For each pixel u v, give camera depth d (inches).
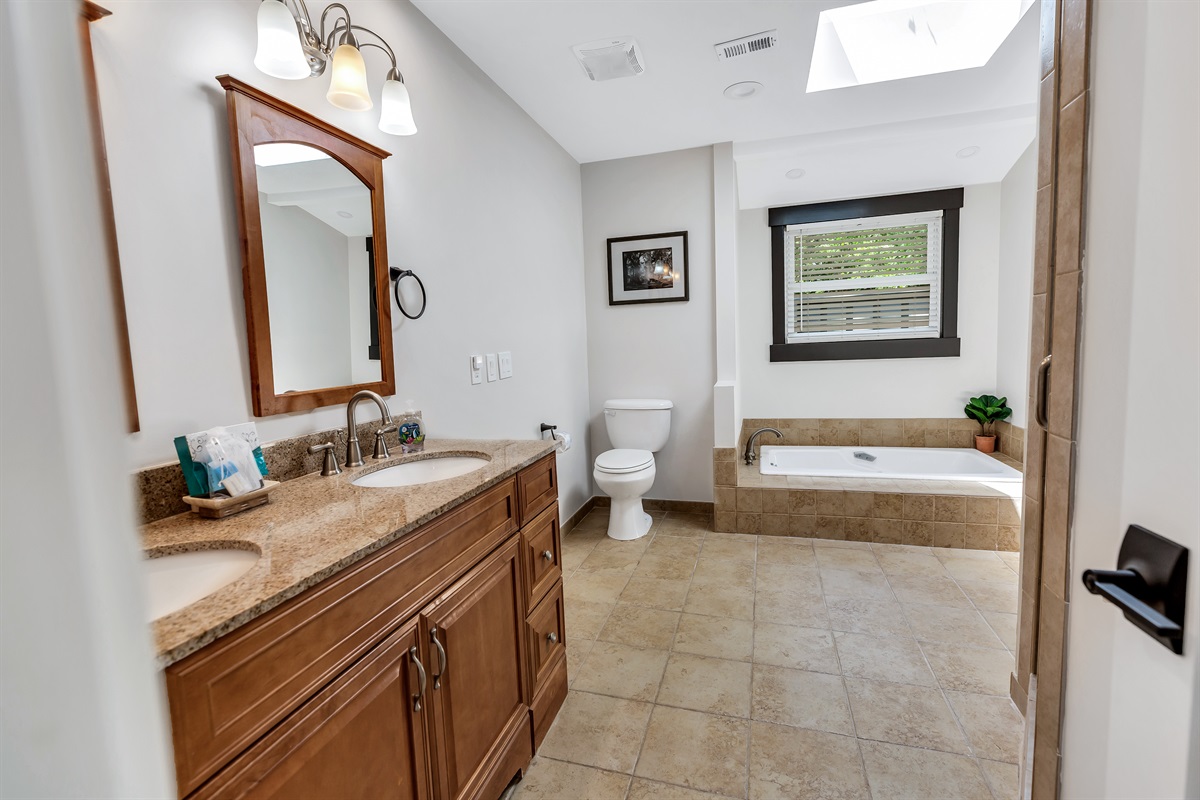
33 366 7.8
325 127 55.1
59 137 8.1
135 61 39.5
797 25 76.9
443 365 77.8
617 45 81.0
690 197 128.3
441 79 77.3
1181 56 16.8
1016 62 88.2
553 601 65.1
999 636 78.9
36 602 8.1
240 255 47.4
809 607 88.6
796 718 63.4
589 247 137.3
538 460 62.5
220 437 42.6
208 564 35.6
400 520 38.8
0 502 7.7
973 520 109.5
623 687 70.0
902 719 62.6
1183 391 16.9
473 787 47.0
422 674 40.0
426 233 73.9
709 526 127.6
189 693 24.0
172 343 42.1
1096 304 22.2
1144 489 18.9
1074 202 25.2
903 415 147.8
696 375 133.3
